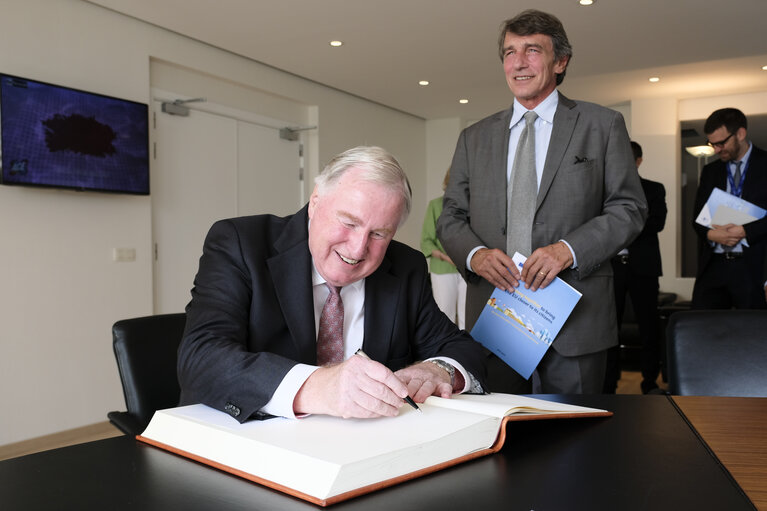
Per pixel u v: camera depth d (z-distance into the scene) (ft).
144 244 14.28
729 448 2.89
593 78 19.62
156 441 2.89
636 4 13.60
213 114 16.63
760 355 5.09
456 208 7.10
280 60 17.51
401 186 3.46
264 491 2.27
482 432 2.73
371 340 4.19
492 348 6.05
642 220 6.33
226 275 3.85
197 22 14.42
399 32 15.26
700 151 22.68
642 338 14.32
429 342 4.61
